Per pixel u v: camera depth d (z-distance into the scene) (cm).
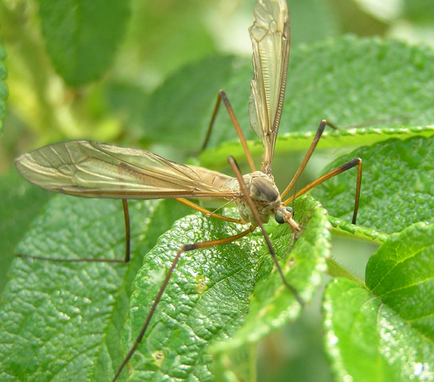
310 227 12
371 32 18
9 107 16
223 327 12
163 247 13
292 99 15
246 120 15
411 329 12
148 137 16
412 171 13
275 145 14
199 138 15
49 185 13
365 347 11
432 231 12
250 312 12
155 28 18
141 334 12
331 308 11
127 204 13
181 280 12
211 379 12
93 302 13
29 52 15
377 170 13
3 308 13
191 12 19
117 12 14
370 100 15
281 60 14
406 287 12
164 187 13
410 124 14
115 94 17
